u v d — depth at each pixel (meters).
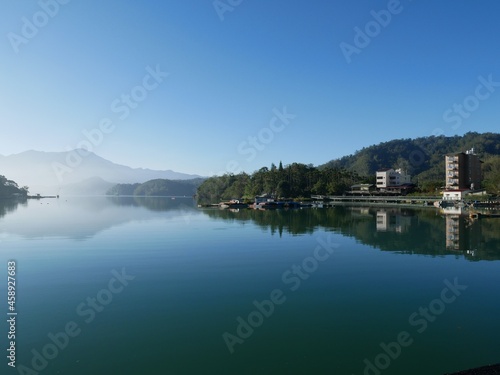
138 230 45.44
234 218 64.88
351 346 13.12
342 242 35.59
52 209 91.94
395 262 26.36
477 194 100.44
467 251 30.59
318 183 142.38
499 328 14.63
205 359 12.17
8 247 32.34
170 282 21.12
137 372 11.34
